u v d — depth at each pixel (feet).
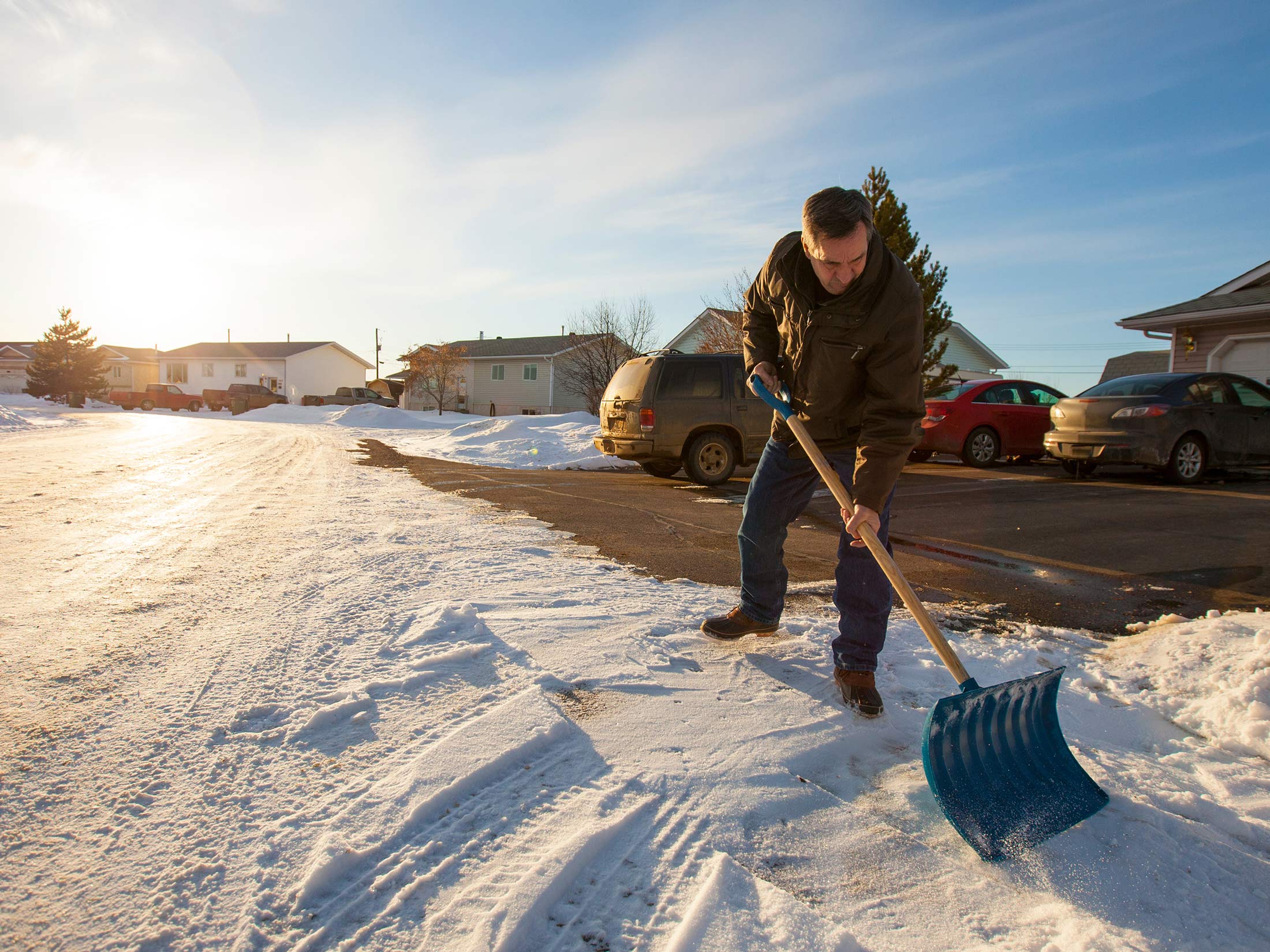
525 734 6.56
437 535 16.11
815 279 7.47
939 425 35.22
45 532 16.15
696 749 6.58
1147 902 4.93
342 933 4.33
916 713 7.72
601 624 9.84
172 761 6.19
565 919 4.57
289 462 34.60
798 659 8.87
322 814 5.45
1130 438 27.50
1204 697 8.10
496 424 52.95
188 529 16.57
